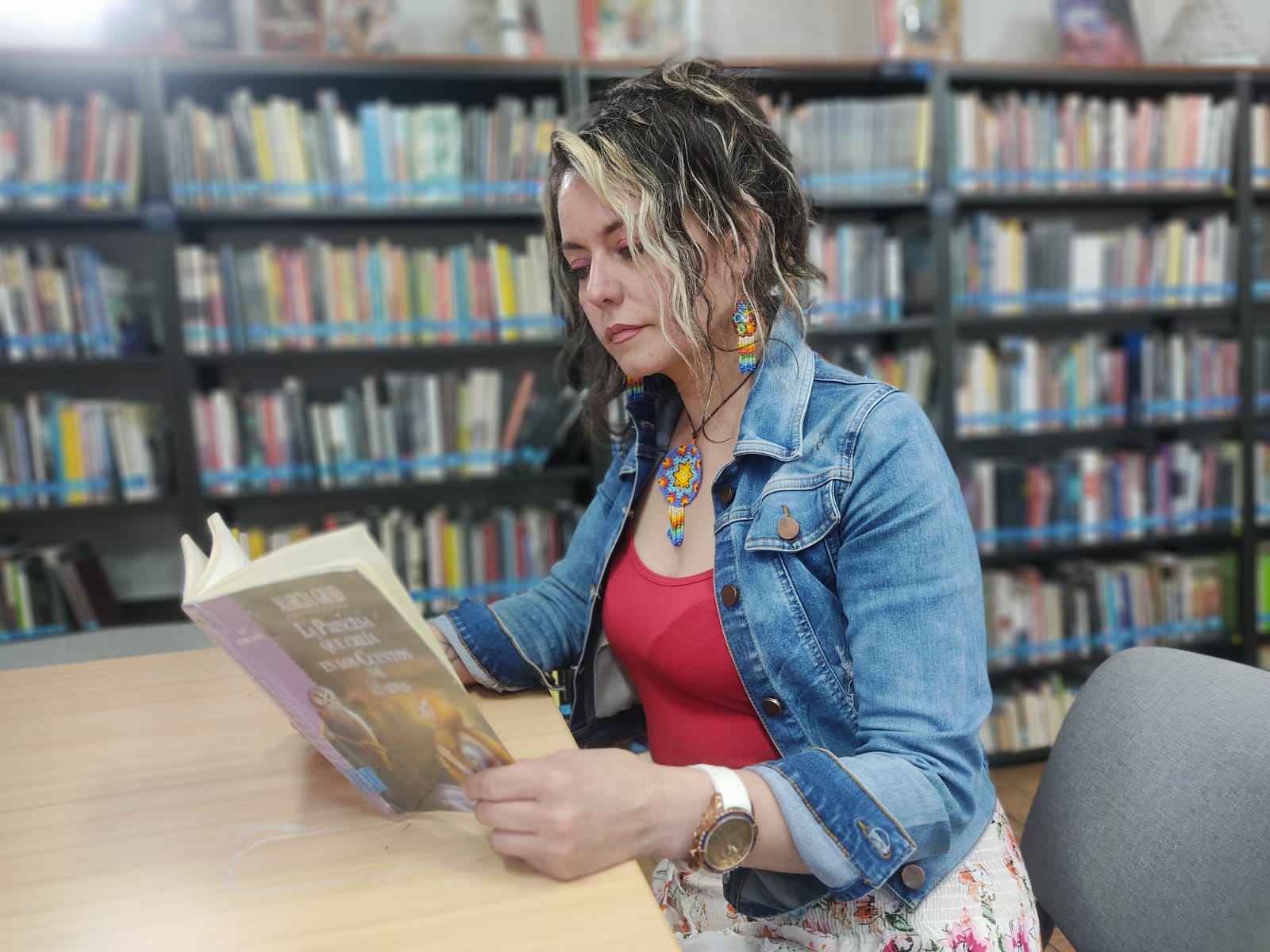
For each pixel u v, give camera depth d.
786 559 0.84
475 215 2.52
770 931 0.86
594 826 0.60
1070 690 2.93
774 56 2.97
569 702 1.10
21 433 2.38
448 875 0.62
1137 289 2.90
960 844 0.80
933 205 2.68
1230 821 0.73
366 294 2.51
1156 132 2.86
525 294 2.60
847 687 0.83
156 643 1.36
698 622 0.88
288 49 2.45
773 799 0.67
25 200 2.32
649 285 0.84
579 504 2.91
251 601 0.57
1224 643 3.04
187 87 2.49
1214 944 0.72
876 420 0.82
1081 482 2.92
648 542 0.98
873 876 0.66
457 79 2.51
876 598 0.77
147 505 2.42
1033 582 2.90
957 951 0.76
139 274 2.66
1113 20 2.88
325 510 2.80
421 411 2.58
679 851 0.64
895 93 2.81
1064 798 0.88
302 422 2.50
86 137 2.34
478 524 2.65
